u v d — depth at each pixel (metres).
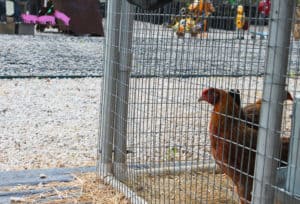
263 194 1.75
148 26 2.44
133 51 2.50
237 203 2.39
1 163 2.83
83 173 2.68
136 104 2.54
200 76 3.02
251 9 2.04
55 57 7.19
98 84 5.30
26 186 2.50
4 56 6.95
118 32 2.54
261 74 2.46
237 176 2.20
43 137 3.31
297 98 1.74
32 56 7.14
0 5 10.25
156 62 2.49
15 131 3.40
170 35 2.43
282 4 1.70
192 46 2.60
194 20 2.37
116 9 2.54
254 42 2.08
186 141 2.79
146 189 2.48
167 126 2.91
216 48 3.07
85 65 6.55
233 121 2.19
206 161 2.69
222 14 2.26
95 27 10.92
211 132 2.27
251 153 2.13
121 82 2.54
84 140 3.29
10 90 4.73
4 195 2.40
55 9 10.98
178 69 3.00
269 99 1.73
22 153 3.01
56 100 4.41
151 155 2.72
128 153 2.61
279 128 1.74
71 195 2.44
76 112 3.99
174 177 2.54
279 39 1.71
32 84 5.11
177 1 2.34
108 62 2.58
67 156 2.98
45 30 11.24
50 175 2.64
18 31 10.26
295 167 1.74
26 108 4.04
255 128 2.22
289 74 1.76
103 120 2.62
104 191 2.49
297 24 1.81
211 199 2.43
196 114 2.92
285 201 1.75
